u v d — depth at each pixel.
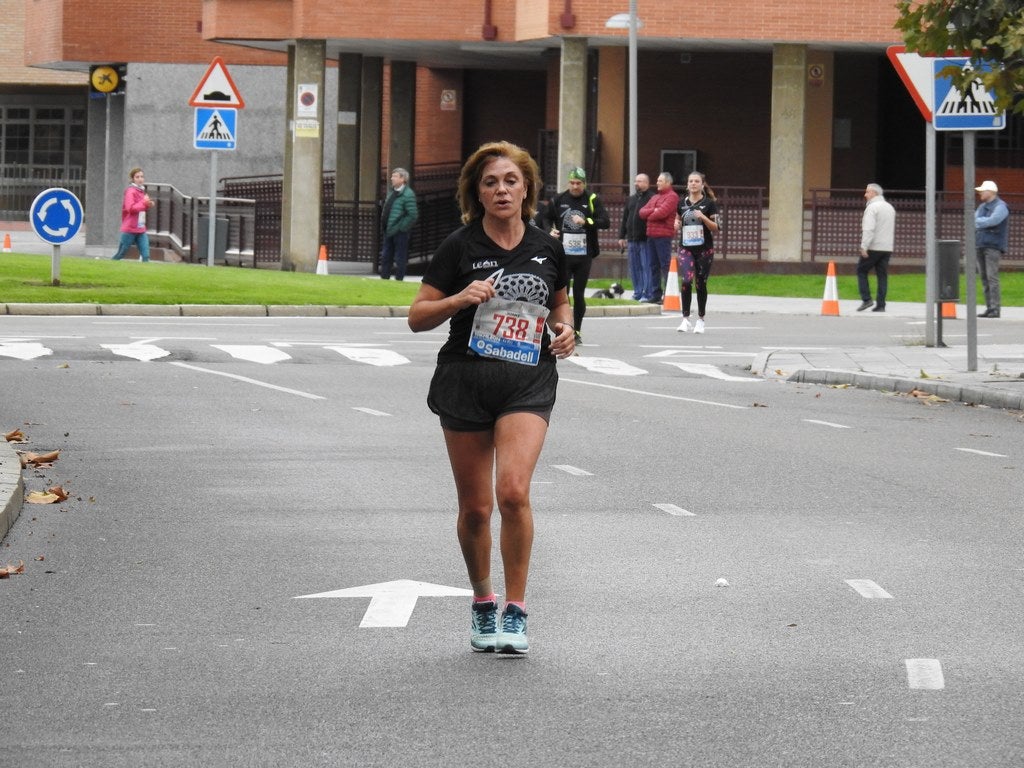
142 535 26.36
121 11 121.50
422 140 122.62
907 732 16.50
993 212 73.56
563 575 23.73
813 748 15.99
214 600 22.22
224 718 16.98
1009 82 42.72
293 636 20.38
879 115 106.12
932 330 58.12
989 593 22.70
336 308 70.81
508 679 18.45
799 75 96.12
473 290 19.20
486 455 19.75
